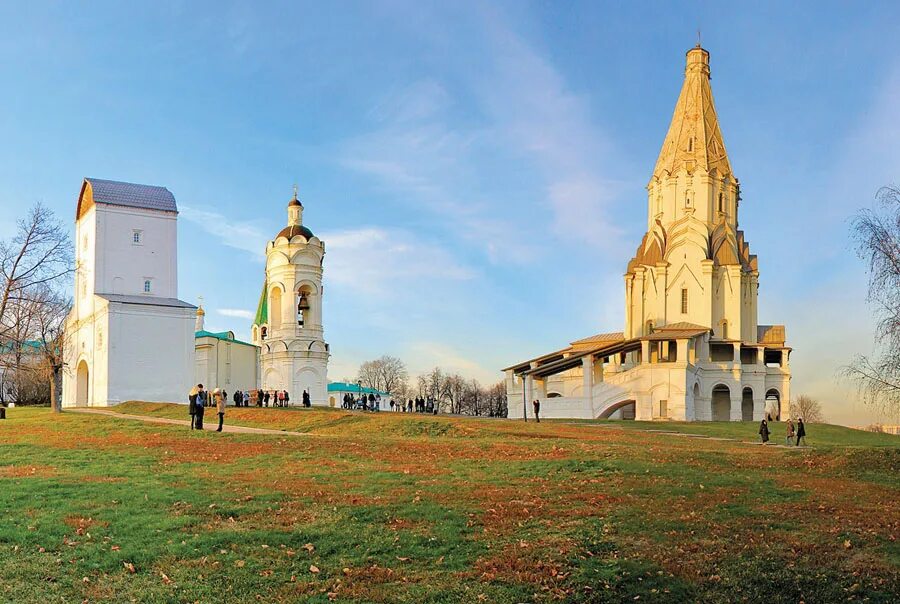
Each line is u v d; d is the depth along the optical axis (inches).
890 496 1066.7
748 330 4227.4
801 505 977.5
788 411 4106.8
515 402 4045.3
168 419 2322.8
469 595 661.3
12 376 3991.1
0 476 1101.7
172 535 788.0
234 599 642.8
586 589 679.7
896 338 1374.3
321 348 4315.9
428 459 1321.4
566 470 1191.6
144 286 3380.9
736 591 687.7
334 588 666.2
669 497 1002.1
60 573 685.9
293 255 4301.2
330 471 1184.2
